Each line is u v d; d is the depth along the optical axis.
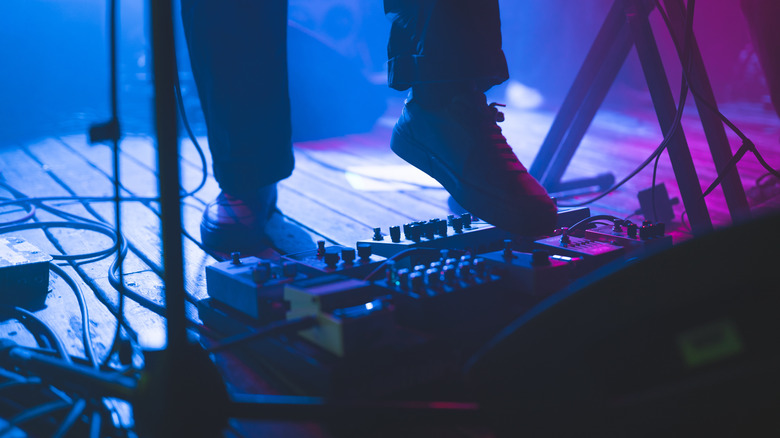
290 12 4.58
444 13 1.28
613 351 0.60
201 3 1.46
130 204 2.04
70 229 1.74
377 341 0.85
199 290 1.31
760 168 2.43
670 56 4.32
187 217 1.91
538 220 1.24
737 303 0.54
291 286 0.92
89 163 2.72
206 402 0.68
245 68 1.51
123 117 4.27
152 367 0.81
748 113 4.00
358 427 0.80
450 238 1.31
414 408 0.69
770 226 0.53
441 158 1.36
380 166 2.68
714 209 1.86
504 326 0.98
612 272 0.60
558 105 4.88
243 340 0.79
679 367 0.57
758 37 1.59
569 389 0.62
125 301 1.24
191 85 4.29
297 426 0.83
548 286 1.01
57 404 0.79
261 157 1.58
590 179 2.19
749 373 0.54
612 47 1.90
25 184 2.30
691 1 1.36
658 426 0.58
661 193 1.73
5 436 0.73
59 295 1.27
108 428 0.81
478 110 1.33
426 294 0.94
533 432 0.64
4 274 1.20
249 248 1.60
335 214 1.93
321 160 2.81
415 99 1.41
